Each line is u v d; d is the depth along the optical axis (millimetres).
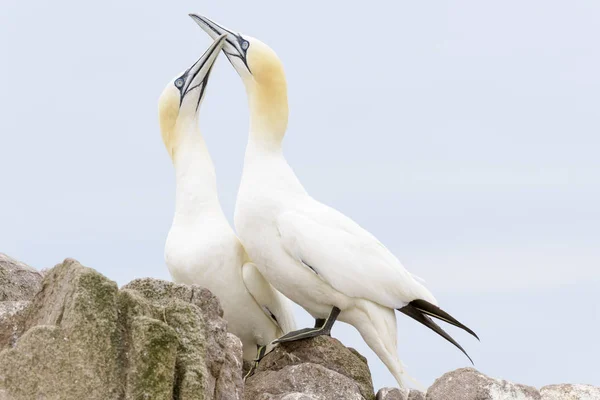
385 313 17297
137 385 11297
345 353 16438
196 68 18641
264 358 16719
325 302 17375
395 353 17328
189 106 18516
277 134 18000
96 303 11570
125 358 11484
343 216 17562
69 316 11523
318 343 16531
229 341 13844
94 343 11445
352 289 16984
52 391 11328
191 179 18125
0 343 12812
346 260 16969
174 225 18062
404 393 15539
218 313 13453
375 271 17078
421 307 17281
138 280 13383
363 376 16203
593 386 15867
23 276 15273
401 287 17141
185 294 13312
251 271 17594
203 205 17969
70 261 12523
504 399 14766
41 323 12539
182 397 11680
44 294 12883
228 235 17734
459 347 17062
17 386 11406
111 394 11328
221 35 18594
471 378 14977
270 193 17469
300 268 17203
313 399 13891
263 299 17703
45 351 11422
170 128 18625
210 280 17547
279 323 17922
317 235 17000
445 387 15109
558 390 15820
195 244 17562
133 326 11516
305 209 17422
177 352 11938
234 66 18547
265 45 18391
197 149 18469
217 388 12844
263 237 17375
